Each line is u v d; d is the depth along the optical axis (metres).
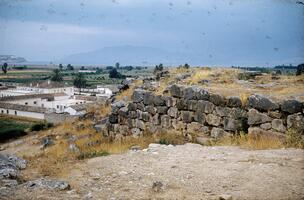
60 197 8.51
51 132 29.58
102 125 23.56
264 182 8.74
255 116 14.13
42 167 12.05
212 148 13.00
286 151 11.60
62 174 10.83
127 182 9.58
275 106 13.52
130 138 19.44
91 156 13.79
